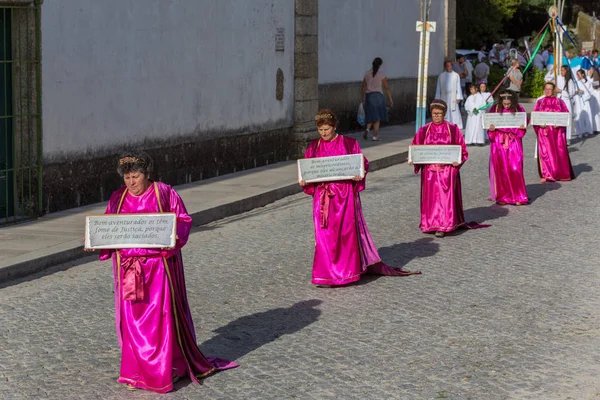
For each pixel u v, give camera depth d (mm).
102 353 8141
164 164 17016
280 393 7141
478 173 19547
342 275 10367
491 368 7641
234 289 10320
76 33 14727
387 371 7605
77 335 8641
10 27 13836
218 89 18594
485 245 12562
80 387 7316
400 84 30109
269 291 10234
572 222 14141
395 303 9695
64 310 9477
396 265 11453
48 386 7340
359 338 8508
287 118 21344
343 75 26062
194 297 9992
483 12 49562
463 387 7211
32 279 10789
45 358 7996
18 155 13945
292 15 21344
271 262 11641
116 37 15633
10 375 7578
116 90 15695
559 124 18031
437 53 33625
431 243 12734
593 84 27719
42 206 14133
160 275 7168
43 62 14070
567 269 11133
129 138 16078
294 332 8719
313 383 7352
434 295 10000
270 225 14219
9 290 10289
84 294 10102
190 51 17641
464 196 16719
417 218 14562
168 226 7055
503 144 15648
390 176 19500
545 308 9438
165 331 7168
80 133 14922
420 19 31703
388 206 15680
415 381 7359
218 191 16484
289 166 20266
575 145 24703
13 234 12680
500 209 15383
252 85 19812
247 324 9000
